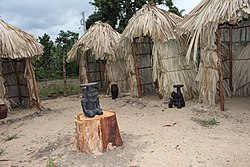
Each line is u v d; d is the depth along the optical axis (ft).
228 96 27.48
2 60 31.58
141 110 26.35
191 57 27.81
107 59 33.19
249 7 19.65
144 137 18.38
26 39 27.61
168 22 27.43
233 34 28.32
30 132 22.09
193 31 23.20
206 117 21.70
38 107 29.25
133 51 30.55
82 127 16.11
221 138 17.30
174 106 25.90
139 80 31.17
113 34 34.68
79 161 15.23
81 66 37.40
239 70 28.12
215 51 22.59
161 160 14.62
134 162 14.57
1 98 27.81
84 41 33.96
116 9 54.95
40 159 16.16
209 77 23.25
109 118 16.42
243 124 19.65
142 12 28.17
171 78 27.76
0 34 25.55
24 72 29.73
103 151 16.20
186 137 17.84
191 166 13.80
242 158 14.39
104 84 41.57
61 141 18.98
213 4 21.80
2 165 15.78
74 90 43.70
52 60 58.08
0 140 20.62
